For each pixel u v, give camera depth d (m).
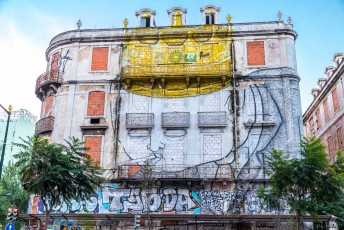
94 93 27.11
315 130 39.97
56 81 27.59
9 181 37.59
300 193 18.70
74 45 28.52
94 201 24.36
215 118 25.33
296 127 24.95
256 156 24.42
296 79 26.16
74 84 27.45
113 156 25.36
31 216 23.09
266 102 25.56
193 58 27.17
